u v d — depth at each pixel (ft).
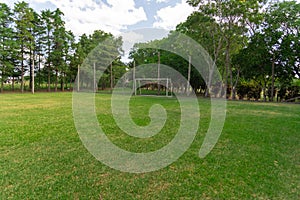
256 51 48.39
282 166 9.25
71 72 86.02
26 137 13.50
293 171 8.73
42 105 31.30
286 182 7.77
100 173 8.53
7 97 46.62
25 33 64.75
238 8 46.83
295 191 7.14
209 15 51.03
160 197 6.75
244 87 58.34
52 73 81.46
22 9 63.41
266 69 49.67
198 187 7.39
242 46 54.03
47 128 16.15
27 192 6.89
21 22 63.62
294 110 28.78
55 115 22.25
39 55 76.79
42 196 6.68
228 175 8.33
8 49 62.80
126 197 6.73
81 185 7.47
